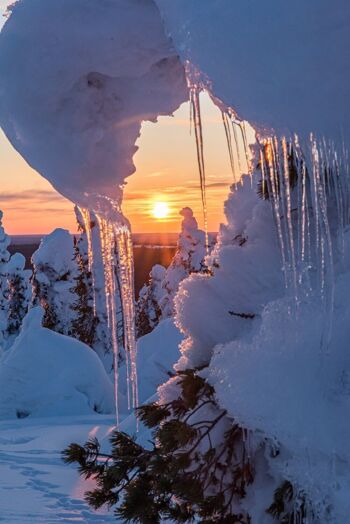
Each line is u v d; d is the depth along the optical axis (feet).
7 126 9.74
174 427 9.32
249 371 8.37
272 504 8.82
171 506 10.25
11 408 76.18
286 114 6.10
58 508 28.76
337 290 8.09
